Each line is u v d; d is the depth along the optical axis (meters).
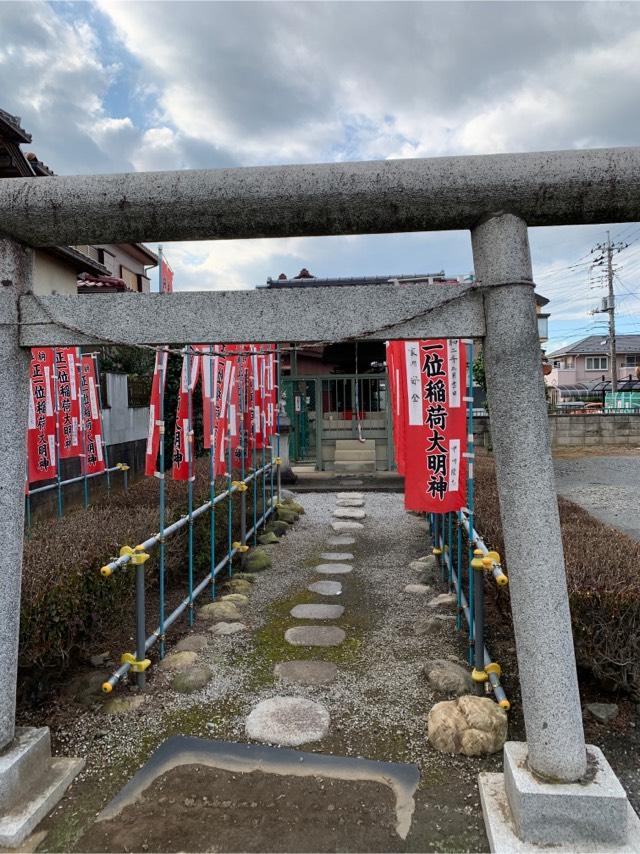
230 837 2.29
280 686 3.51
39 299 2.54
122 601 3.96
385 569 6.01
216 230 2.46
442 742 2.82
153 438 4.24
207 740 2.93
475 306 2.40
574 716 2.23
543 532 2.27
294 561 6.36
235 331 2.46
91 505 6.08
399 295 2.41
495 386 2.35
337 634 4.31
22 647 2.95
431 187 2.27
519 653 2.34
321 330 2.44
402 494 10.45
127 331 2.50
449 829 2.32
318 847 2.23
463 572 4.89
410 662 3.82
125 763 2.77
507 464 2.32
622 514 8.23
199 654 3.94
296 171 2.33
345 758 2.78
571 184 2.24
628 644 3.01
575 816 2.13
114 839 2.29
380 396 13.25
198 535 5.51
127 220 2.43
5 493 2.50
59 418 6.60
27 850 2.24
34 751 2.55
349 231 2.45
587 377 41.81
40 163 9.41
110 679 3.31
